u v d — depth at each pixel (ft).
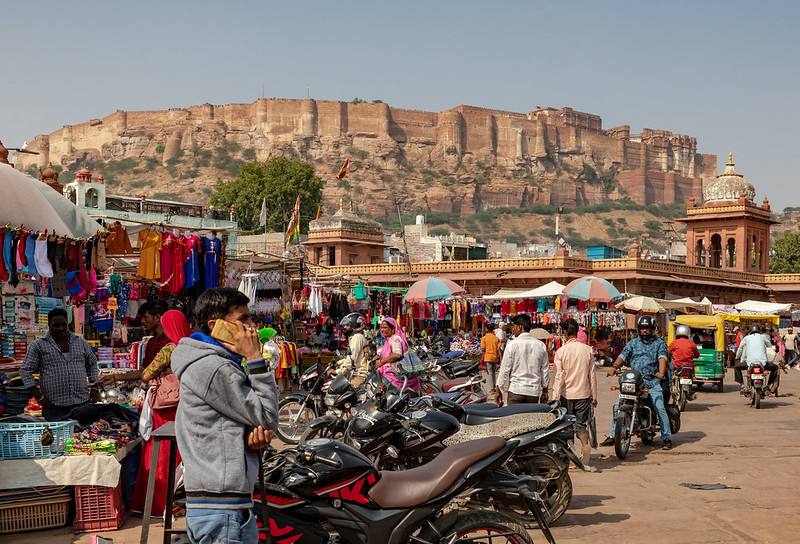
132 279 44.27
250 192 288.10
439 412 20.65
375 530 13.42
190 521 11.30
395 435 20.35
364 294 72.02
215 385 11.25
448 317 87.81
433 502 13.92
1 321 30.04
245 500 11.44
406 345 33.78
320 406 35.12
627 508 24.02
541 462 21.99
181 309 36.63
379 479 13.79
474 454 14.78
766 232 169.89
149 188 622.54
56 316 24.21
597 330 102.27
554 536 20.97
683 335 51.52
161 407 21.20
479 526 14.67
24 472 20.07
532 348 30.48
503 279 120.98
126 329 45.09
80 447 20.58
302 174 291.17
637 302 78.74
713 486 27.12
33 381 23.76
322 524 13.41
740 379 57.47
